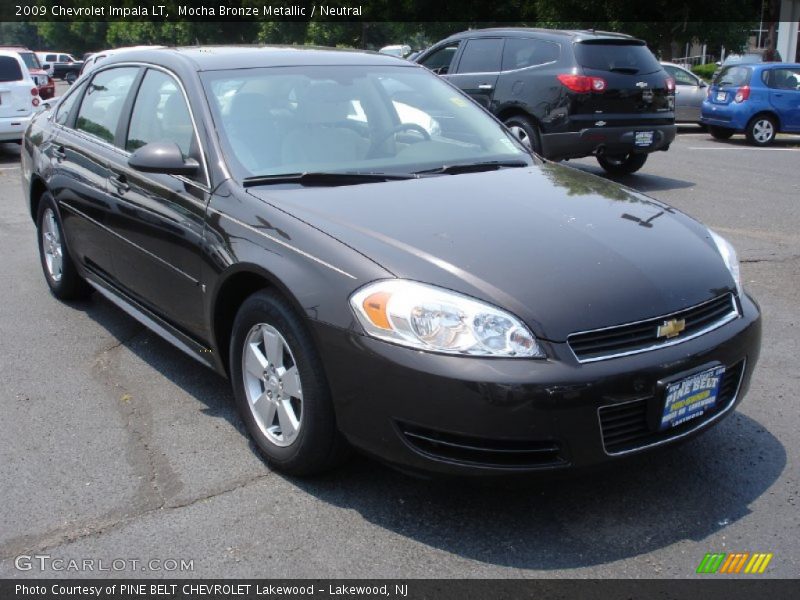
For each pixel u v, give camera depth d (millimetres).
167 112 4359
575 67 9711
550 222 3455
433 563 2938
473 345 2842
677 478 3479
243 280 3604
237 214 3629
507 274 3025
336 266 3131
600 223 3512
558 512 3242
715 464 3592
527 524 3162
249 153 3932
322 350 3090
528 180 4031
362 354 2969
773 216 8633
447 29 25328
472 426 2824
